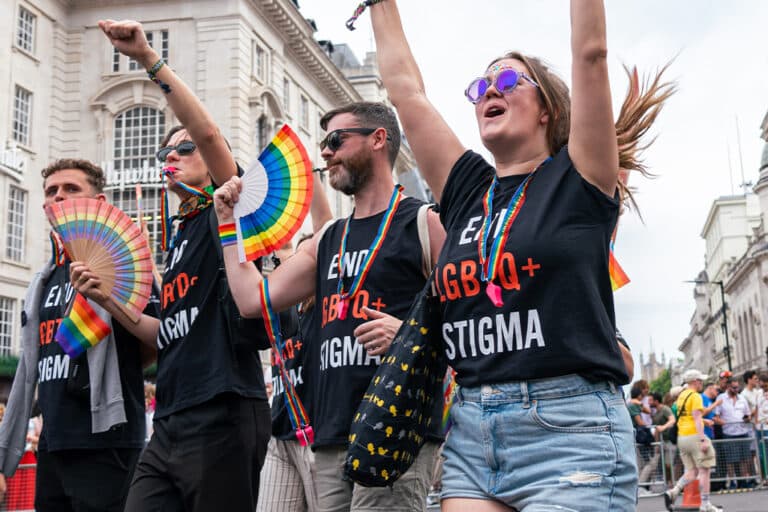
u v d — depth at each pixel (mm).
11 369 14039
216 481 3686
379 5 3270
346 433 3295
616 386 2443
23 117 30672
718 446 15094
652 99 2771
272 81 36156
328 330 3434
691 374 11969
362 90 57094
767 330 70438
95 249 4125
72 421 4316
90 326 4234
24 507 8539
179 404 3779
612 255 3057
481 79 2719
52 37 32250
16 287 29172
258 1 34438
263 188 3496
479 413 2471
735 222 103312
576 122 2480
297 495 4492
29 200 30328
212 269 3873
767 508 11172
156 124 32594
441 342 2719
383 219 3465
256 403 3863
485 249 2518
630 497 2369
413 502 3217
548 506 2287
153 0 33062
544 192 2512
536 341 2396
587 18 2443
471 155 2852
